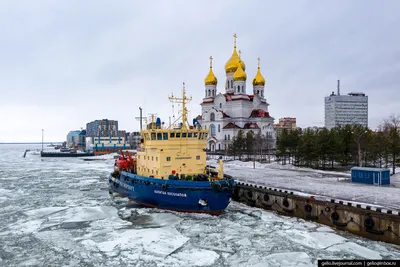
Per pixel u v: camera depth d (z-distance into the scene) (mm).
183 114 40938
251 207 40906
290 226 32062
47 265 23781
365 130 73375
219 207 35375
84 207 41875
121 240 28609
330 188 41969
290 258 24406
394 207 30500
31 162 138750
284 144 77188
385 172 45344
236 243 27578
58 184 64688
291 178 52938
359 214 29016
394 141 54875
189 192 34781
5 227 33281
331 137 64375
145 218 35531
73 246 27438
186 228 31609
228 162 88188
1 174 84562
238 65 128375
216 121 125062
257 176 56031
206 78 134125
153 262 24000
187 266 23297
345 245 26688
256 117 123250
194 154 40219
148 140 40688
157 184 37188
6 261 24562
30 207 42625
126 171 47938
